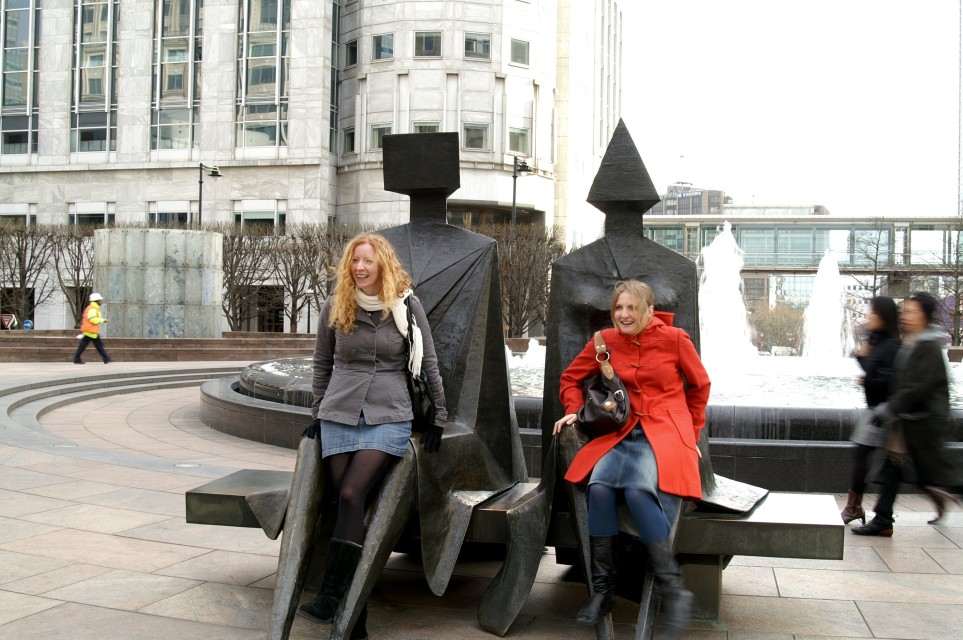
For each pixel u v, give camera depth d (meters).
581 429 3.87
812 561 5.17
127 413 13.81
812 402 9.63
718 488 4.29
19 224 43.62
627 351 3.86
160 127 50.94
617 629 3.87
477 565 4.90
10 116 52.44
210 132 50.22
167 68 50.81
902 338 6.09
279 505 4.04
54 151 51.91
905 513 6.86
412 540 4.27
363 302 3.77
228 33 49.94
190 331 26.84
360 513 3.56
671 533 3.53
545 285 40.00
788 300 63.06
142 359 24.64
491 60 48.72
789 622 4.01
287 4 49.56
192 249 26.78
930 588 4.61
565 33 54.97
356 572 3.49
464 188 48.25
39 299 45.12
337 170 51.31
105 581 4.40
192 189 50.38
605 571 3.56
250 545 5.16
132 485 6.89
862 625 3.97
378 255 3.79
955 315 41.94
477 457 4.21
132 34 50.84
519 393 10.53
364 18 49.44
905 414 5.54
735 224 69.62
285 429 10.30
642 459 3.60
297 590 3.42
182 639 3.63
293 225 45.28
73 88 51.84
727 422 8.34
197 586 4.35
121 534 5.37
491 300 4.59
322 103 49.28
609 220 4.60
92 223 49.56
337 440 3.68
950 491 5.60
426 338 3.85
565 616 4.06
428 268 4.61
